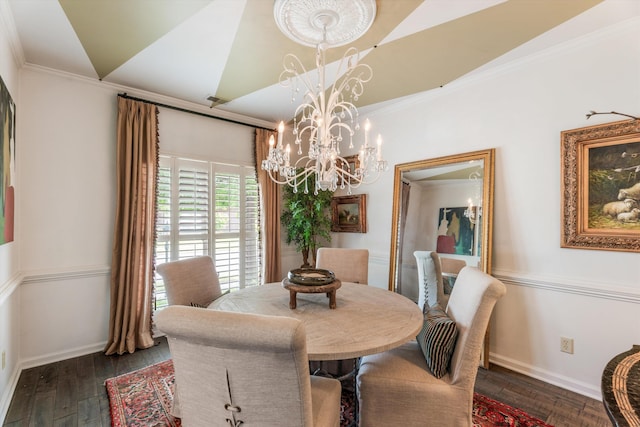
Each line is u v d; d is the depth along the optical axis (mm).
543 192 2326
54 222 2551
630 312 1947
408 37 2033
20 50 2195
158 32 1990
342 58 2072
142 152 2863
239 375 954
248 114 3617
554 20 1885
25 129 2422
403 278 3203
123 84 2807
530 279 2346
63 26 1929
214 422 1055
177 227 3170
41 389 2141
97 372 2377
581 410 1949
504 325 2504
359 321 1577
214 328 868
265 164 1885
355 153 3812
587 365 2105
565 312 2203
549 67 2283
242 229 3689
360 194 3691
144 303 2855
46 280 2500
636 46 1929
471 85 2734
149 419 1848
